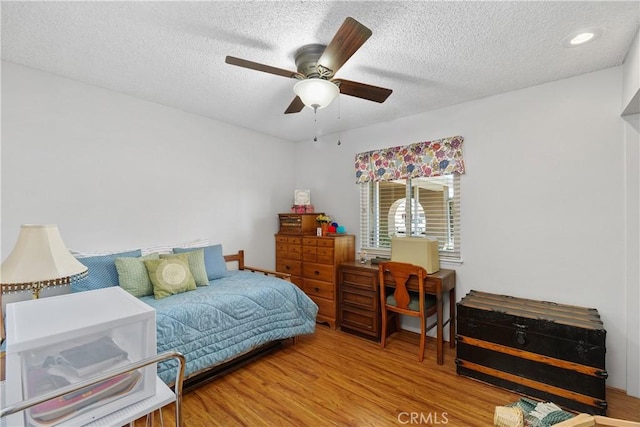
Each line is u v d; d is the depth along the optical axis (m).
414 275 2.64
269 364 2.49
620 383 2.12
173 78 2.35
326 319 3.38
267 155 3.96
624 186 2.13
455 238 2.93
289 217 3.88
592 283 2.24
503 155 2.62
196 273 2.69
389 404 1.96
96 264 2.28
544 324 1.98
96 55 2.01
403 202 3.32
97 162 2.51
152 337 1.09
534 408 1.83
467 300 2.44
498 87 2.50
